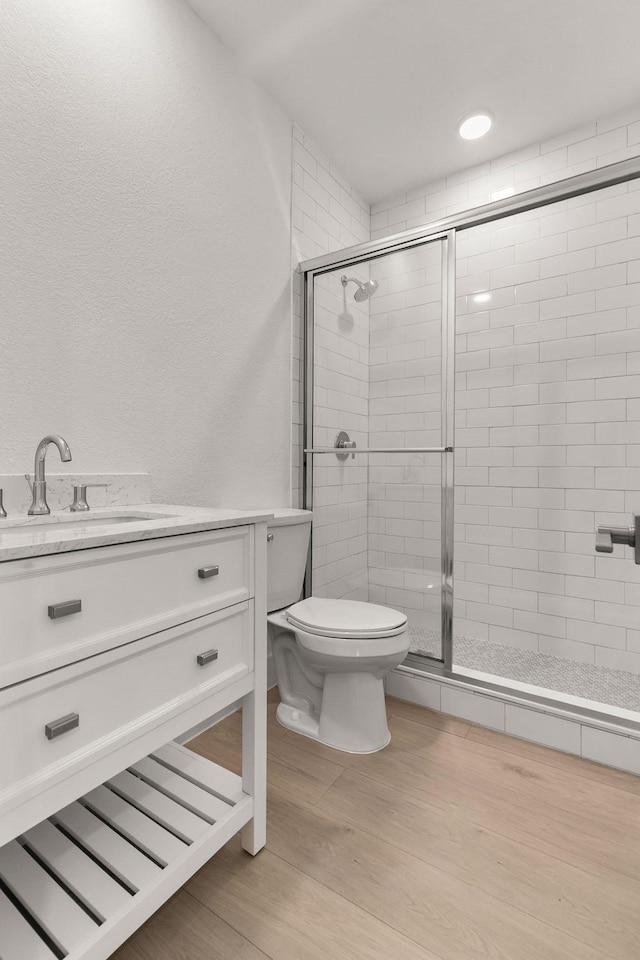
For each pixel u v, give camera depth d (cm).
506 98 210
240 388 191
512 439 245
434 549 193
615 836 121
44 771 70
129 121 147
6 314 117
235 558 108
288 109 216
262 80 200
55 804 72
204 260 174
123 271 145
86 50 135
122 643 82
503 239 247
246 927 95
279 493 214
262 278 203
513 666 219
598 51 186
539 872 109
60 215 128
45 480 115
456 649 241
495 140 237
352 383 215
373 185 274
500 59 190
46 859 97
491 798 134
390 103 213
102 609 79
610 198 221
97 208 137
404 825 123
